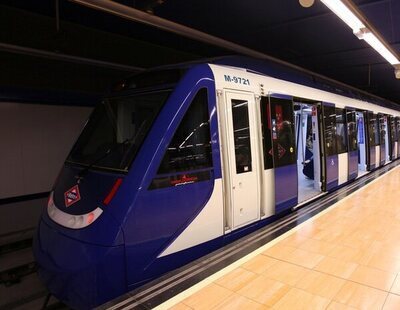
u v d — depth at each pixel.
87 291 2.70
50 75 6.55
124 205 2.82
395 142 13.86
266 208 4.37
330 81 7.66
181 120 3.21
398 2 5.76
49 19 6.07
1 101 6.52
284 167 4.73
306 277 2.77
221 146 3.63
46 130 7.31
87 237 2.80
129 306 2.35
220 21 6.70
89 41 6.76
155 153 3.00
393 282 2.68
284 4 5.86
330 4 3.93
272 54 9.27
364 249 3.37
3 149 6.64
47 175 7.37
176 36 7.66
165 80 3.49
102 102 4.13
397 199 5.53
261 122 4.30
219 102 3.67
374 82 15.18
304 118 8.26
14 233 6.49
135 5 4.96
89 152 3.74
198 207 3.32
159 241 2.99
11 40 5.57
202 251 3.39
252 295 2.49
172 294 2.50
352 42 8.17
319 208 4.99
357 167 8.34
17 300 4.07
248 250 3.33
